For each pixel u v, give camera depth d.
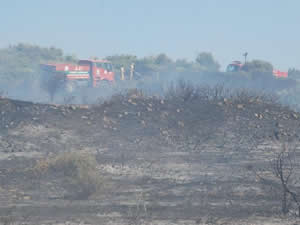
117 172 59.62
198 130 85.62
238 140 82.00
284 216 39.44
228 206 42.88
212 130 85.81
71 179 50.53
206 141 81.19
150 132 84.25
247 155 72.12
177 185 52.56
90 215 39.66
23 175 56.62
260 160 68.38
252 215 39.62
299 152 74.25
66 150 73.75
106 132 83.44
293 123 91.56
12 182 53.69
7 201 45.50
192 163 66.25
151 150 75.19
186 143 80.00
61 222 37.44
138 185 52.75
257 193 48.53
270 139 83.19
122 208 42.03
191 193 48.50
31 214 40.09
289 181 54.56
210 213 40.22
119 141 79.81
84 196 47.38
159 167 63.38
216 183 53.56
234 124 88.50
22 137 79.38
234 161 67.69
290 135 85.31
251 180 55.06
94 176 48.41
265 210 41.38
